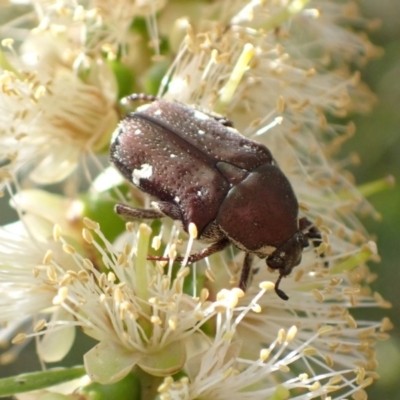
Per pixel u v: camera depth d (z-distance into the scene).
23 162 0.10
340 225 0.10
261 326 0.09
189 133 0.09
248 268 0.09
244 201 0.09
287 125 0.10
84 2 0.10
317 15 0.10
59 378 0.09
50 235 0.09
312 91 0.10
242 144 0.09
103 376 0.09
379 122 0.13
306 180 0.10
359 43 0.11
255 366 0.09
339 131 0.12
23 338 0.09
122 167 0.09
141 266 0.09
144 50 0.10
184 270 0.09
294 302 0.09
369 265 0.12
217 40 0.10
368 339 0.09
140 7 0.10
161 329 0.09
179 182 0.09
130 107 0.10
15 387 0.08
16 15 0.11
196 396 0.09
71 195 0.10
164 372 0.09
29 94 0.10
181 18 0.10
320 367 0.10
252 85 0.10
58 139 0.10
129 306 0.09
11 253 0.09
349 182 0.10
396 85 0.13
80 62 0.10
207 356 0.09
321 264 0.09
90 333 0.09
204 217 0.09
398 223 0.12
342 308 0.09
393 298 0.13
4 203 0.12
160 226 0.09
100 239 0.09
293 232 0.09
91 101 0.10
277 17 0.10
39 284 0.09
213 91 0.09
